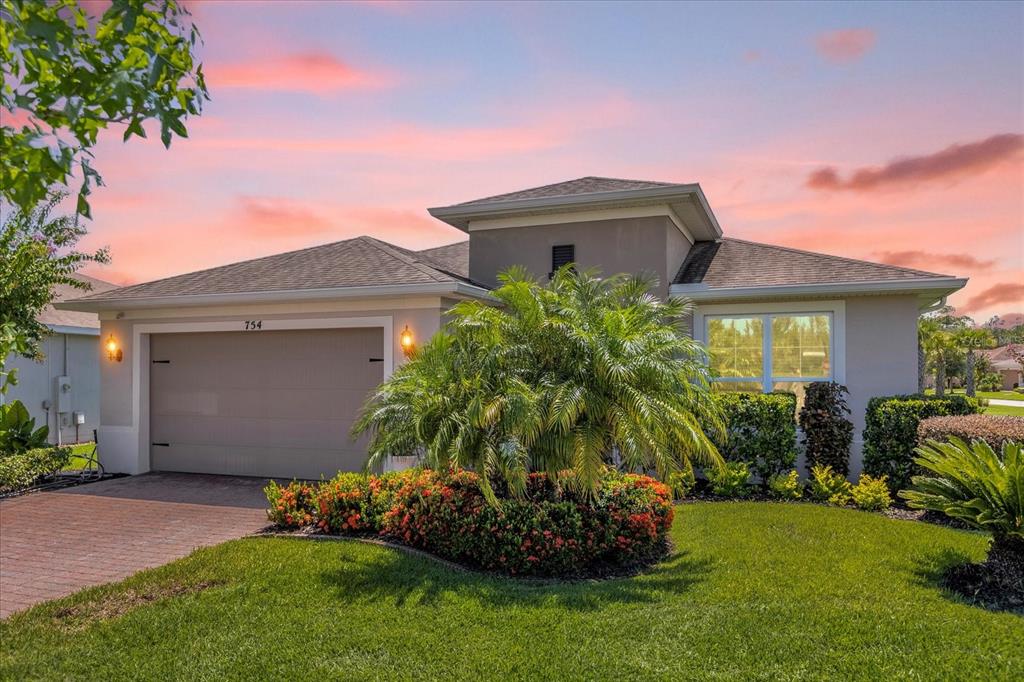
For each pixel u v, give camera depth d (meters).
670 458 7.02
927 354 39.00
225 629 5.48
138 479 12.74
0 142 1.87
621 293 9.23
